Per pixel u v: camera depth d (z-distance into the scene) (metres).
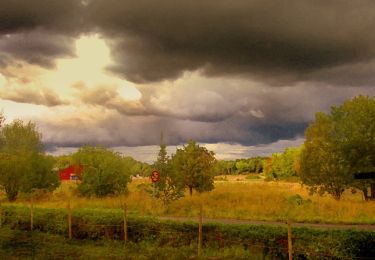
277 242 15.90
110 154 42.81
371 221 24.25
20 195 42.19
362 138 33.94
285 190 50.53
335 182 34.75
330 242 14.66
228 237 17.47
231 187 58.34
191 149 43.06
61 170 71.31
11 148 42.59
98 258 17.73
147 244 19.44
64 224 23.53
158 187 32.22
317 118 36.00
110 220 21.64
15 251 19.48
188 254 17.33
